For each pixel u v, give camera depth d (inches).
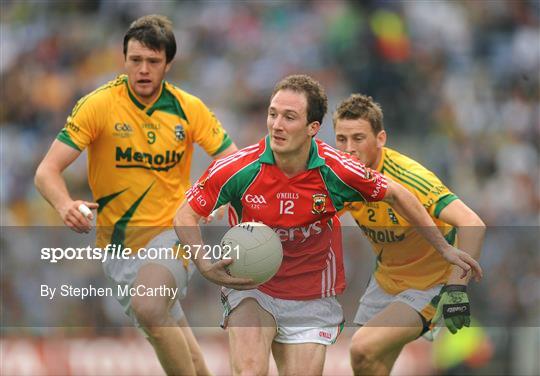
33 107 2288.4
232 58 2453.2
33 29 2480.3
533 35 2652.6
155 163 1044.5
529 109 2425.0
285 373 960.3
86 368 1381.6
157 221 1052.5
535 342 1536.7
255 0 2598.4
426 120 2285.9
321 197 924.6
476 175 2190.0
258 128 2225.6
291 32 2522.1
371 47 2397.9
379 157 1043.3
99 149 1039.6
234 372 911.7
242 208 940.0
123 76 1059.9
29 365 1385.3
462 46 2578.7
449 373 1526.8
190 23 2536.9
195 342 1079.6
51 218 1982.0
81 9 2556.6
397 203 940.0
